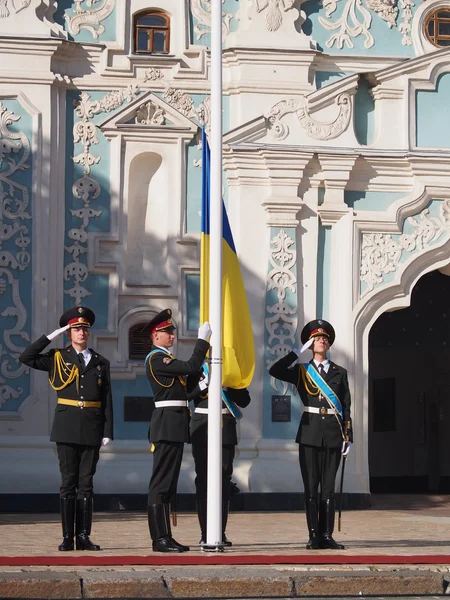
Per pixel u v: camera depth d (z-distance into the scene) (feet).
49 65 86.63
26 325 84.74
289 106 88.58
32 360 53.78
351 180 88.94
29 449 83.82
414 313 126.31
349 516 78.84
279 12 89.51
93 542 57.41
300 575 44.16
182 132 88.02
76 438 53.11
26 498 82.89
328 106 88.99
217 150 54.60
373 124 90.17
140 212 88.22
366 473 86.84
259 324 86.79
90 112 87.61
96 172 87.30
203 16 89.97
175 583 42.83
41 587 41.70
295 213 87.76
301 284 87.66
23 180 85.81
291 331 86.99
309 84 88.99
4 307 84.74
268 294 87.04
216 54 55.26
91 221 86.84
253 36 88.89
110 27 88.89
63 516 53.06
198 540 59.52
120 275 86.53
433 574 44.96
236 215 87.66
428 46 90.84
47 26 87.15
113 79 88.02
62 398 53.62
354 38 90.43
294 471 85.25
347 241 88.02
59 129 86.84
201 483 55.11
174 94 88.43
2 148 85.76
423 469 130.11
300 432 55.16
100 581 42.22
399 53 90.79
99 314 86.33
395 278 88.48
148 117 88.12
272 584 43.50
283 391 86.33
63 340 85.66
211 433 52.54
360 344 87.92
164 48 89.61
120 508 83.97
